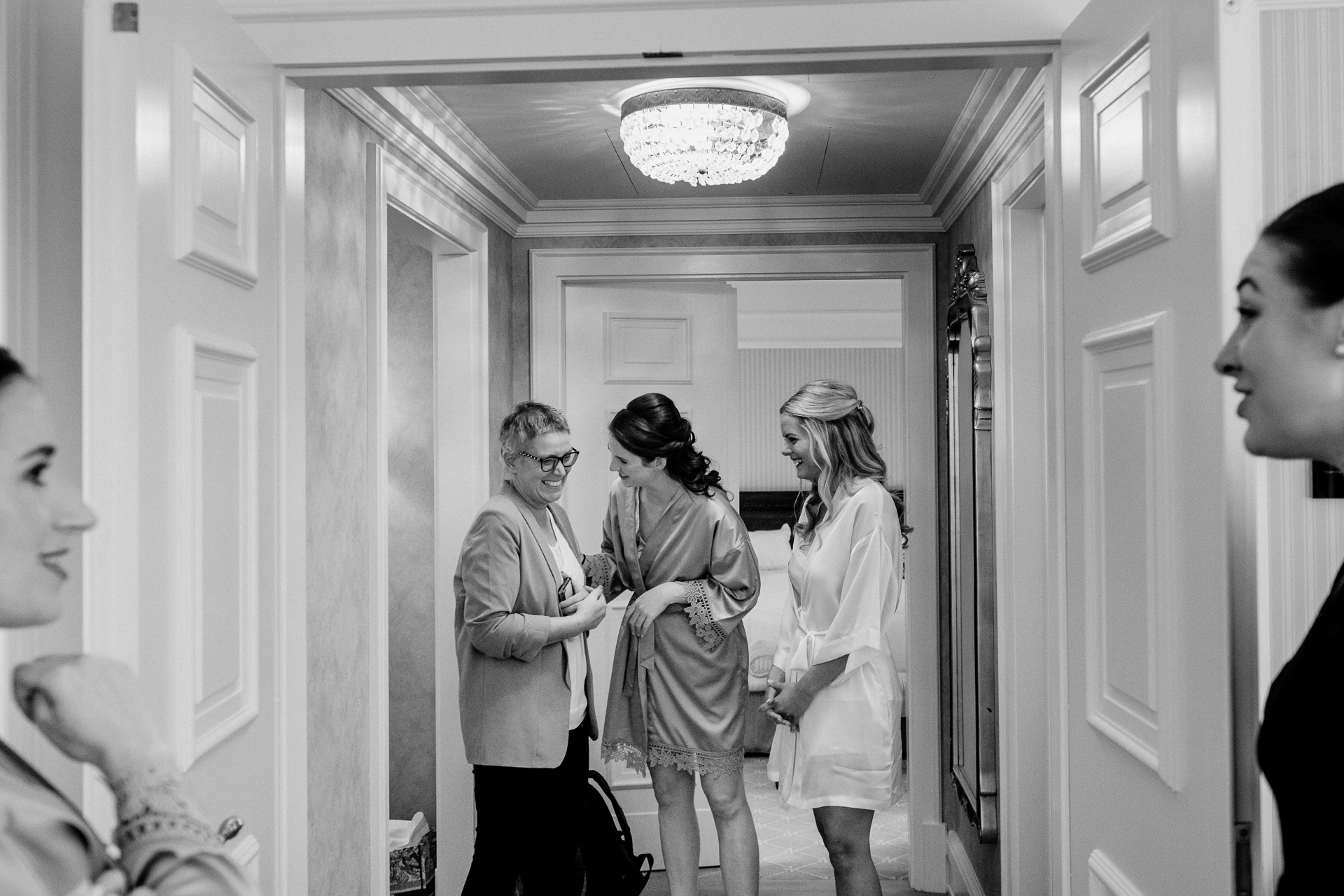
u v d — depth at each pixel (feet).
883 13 6.01
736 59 6.13
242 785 5.49
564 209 13.21
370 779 8.54
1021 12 5.98
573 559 9.82
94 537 4.25
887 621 8.89
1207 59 4.29
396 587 12.74
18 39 4.40
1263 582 4.16
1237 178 4.17
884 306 25.23
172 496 4.64
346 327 8.07
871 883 9.10
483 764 9.00
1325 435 3.15
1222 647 4.17
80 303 4.54
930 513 12.94
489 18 6.15
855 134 10.53
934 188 12.13
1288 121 4.26
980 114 9.38
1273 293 3.18
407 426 12.69
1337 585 3.14
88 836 2.53
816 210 13.14
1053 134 6.16
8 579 2.62
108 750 2.73
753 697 18.07
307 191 7.31
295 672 6.36
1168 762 4.61
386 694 8.72
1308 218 3.13
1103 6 5.33
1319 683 2.96
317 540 7.43
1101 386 5.41
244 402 5.54
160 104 4.56
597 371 13.48
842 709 8.85
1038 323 9.47
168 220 4.63
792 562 9.61
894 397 25.45
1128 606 5.07
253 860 5.54
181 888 2.64
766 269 13.25
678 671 9.82
